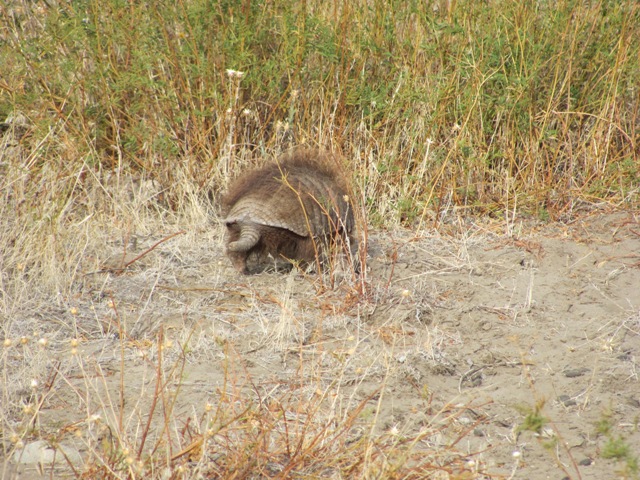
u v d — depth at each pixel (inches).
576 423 285.4
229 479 235.0
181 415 278.2
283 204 382.3
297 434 257.9
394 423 280.2
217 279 397.7
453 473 247.3
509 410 293.9
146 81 461.4
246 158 496.4
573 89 526.0
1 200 424.2
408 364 319.9
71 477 243.3
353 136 505.7
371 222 467.5
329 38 488.1
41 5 506.3
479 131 508.4
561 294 393.1
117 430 251.6
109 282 391.2
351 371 312.8
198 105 495.2
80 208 459.8
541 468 259.4
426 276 410.0
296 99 503.2
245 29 478.9
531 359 334.3
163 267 407.2
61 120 486.0
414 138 496.4
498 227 472.7
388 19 509.4
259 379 306.7
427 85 506.0
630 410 294.7
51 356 320.5
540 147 521.0
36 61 483.2
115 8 475.5
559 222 483.8
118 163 481.1
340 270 398.0
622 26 517.7
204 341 333.4
